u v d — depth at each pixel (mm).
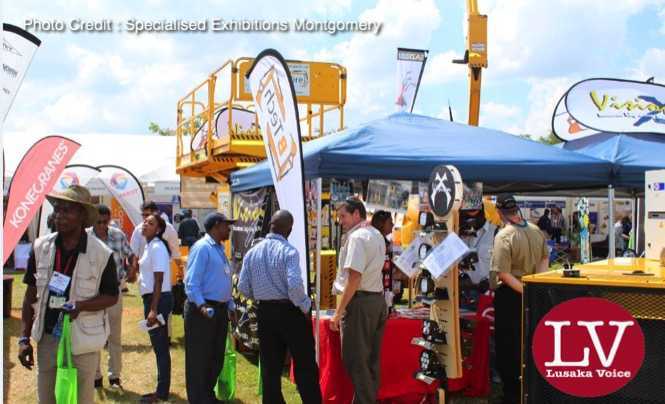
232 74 10367
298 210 5039
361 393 5012
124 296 12781
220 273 5266
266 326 4918
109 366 6457
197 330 5191
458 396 6070
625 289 3012
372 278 5027
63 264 3854
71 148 6039
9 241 5730
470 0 12453
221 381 6055
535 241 5402
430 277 4816
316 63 11242
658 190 3883
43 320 3830
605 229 22469
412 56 12867
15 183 5816
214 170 12789
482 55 12406
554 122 8891
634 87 8281
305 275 4957
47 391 3885
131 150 20766
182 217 17734
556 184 6988
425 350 4871
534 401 3143
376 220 6051
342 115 11305
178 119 13945
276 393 4934
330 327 5234
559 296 3098
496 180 5930
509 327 5465
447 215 4617
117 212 17578
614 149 7184
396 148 5898
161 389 5895
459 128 6750
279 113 5297
